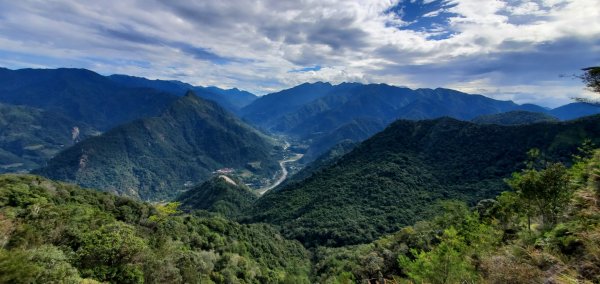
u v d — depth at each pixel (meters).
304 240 102.44
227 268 60.34
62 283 23.66
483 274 15.59
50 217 43.97
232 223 86.88
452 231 23.92
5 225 34.16
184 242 66.06
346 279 30.00
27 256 23.05
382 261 43.03
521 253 14.95
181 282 41.47
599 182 16.20
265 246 84.38
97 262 31.02
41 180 68.94
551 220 20.50
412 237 50.53
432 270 20.06
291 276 71.19
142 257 35.34
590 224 13.23
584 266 10.77
